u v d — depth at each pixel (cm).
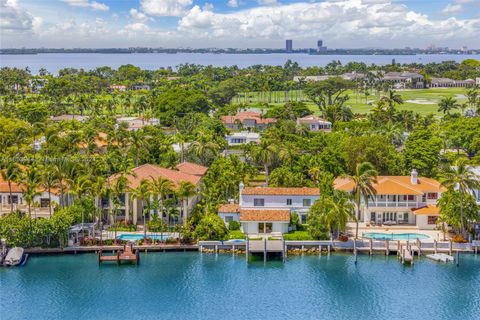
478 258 9325
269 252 9319
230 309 7625
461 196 9581
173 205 10506
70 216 9694
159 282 8500
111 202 10369
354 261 9275
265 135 15875
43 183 10400
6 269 9006
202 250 9681
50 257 9469
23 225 9269
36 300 7912
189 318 7381
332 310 7588
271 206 10650
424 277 8638
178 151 15250
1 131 15325
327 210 9600
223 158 13600
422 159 13275
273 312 7538
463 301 7844
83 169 10731
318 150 14838
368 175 9719
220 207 10669
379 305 7725
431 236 10038
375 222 10825
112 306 7731
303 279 8588
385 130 16462
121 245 9612
